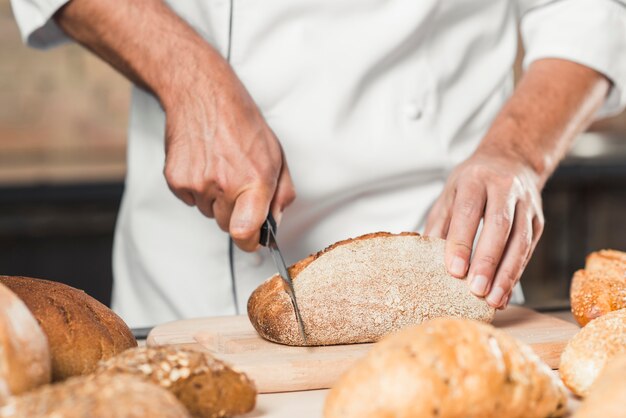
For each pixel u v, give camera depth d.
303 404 0.70
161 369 0.62
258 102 1.05
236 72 1.05
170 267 1.10
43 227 1.99
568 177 2.13
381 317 0.82
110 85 2.40
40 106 2.37
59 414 0.53
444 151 1.08
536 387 0.60
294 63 1.04
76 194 1.99
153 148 1.12
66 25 1.00
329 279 0.83
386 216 1.08
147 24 0.96
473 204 0.88
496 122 1.02
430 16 1.05
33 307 0.67
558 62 1.09
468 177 0.91
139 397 0.55
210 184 0.89
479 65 1.11
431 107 1.08
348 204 1.08
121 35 0.96
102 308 0.71
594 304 0.84
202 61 0.93
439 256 0.86
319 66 1.04
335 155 1.05
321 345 0.83
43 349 0.59
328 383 0.74
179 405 0.56
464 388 0.58
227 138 0.89
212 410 0.63
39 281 0.71
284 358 0.75
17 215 1.97
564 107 1.05
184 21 0.98
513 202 0.89
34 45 1.07
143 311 1.15
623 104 1.14
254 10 1.03
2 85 2.34
